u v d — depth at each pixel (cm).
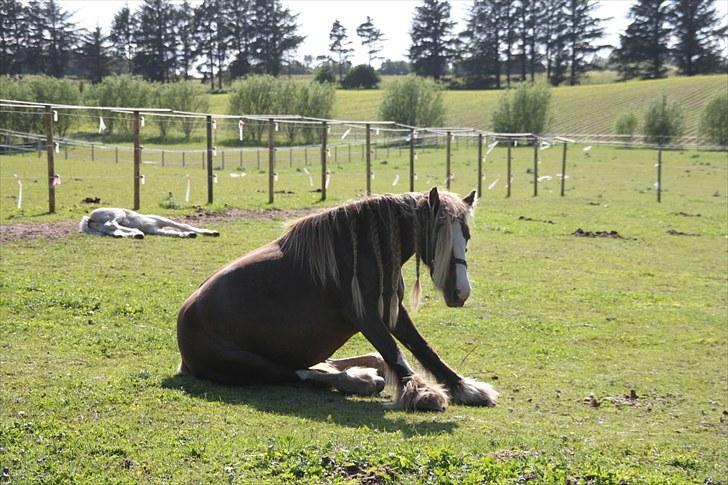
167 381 796
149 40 13412
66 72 12938
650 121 6969
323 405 739
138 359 894
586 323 1240
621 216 2761
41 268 1359
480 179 3434
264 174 4278
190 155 5762
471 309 1302
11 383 750
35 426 623
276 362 804
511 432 684
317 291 784
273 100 8762
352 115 9612
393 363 766
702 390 899
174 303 1181
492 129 8056
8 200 2292
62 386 744
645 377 947
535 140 3516
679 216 2786
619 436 702
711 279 1703
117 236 1703
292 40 14262
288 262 788
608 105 8944
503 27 13988
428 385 759
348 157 5800
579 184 4025
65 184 2992
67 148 5138
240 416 679
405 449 586
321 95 8812
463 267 753
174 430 632
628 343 1124
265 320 781
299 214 2275
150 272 1400
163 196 2686
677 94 8931
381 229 776
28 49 12388
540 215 2730
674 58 12656
